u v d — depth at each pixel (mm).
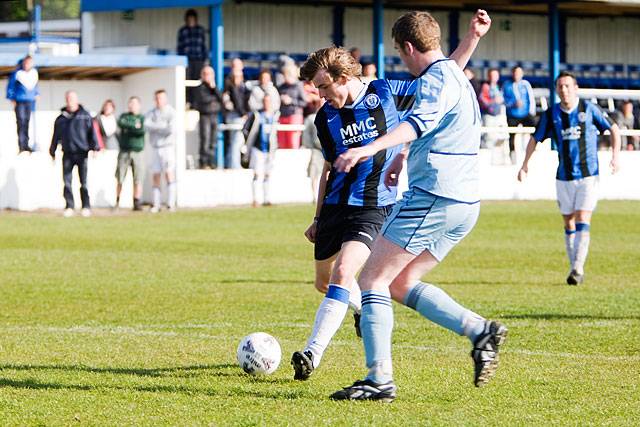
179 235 65562
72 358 28188
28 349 29609
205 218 76125
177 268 50188
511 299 40562
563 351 29531
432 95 21734
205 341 31062
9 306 38812
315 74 25734
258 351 25484
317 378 25469
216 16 92000
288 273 48500
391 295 23219
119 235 65438
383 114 26047
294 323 34844
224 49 105250
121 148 81188
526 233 68125
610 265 52406
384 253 22719
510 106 94062
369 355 22812
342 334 32688
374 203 25953
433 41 22344
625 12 116938
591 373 26359
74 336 32031
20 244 60406
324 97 26188
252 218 75875
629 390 24391
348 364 27422
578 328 33438
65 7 105375
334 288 25062
